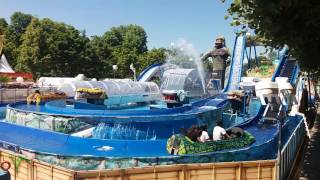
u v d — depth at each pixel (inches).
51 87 1540.4
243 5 346.9
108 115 740.0
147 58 3646.7
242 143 602.9
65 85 1326.3
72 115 711.7
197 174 484.1
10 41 3157.0
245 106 1067.9
